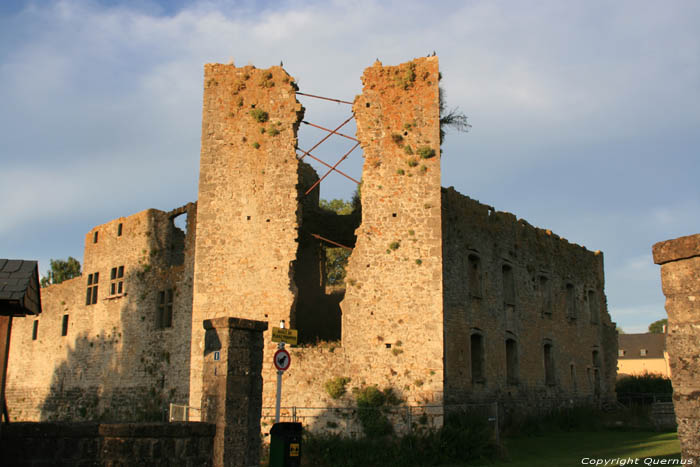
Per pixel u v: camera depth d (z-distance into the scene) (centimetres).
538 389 3070
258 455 1374
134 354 3303
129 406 3241
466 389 2553
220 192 2384
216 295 2308
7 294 1098
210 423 1295
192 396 2248
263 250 2308
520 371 2959
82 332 3666
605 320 3925
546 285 3362
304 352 2208
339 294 3127
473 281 2795
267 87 2430
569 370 3400
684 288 915
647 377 4184
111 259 3616
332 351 2197
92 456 1188
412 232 2244
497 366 2798
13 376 4069
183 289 3138
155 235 3403
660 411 2966
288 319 2231
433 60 2352
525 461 2034
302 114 2422
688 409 888
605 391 3759
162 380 3119
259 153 2388
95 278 3700
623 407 3669
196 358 2273
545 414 3044
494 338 2812
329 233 3100
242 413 1344
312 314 3030
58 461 1170
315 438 2061
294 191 2330
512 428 2716
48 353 3869
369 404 2119
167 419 3003
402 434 2086
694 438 877
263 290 2273
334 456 1969
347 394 2148
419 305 2186
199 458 1263
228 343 1355
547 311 3275
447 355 2483
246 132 2414
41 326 3984
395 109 2341
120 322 3434
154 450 1216
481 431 2106
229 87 2467
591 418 3148
